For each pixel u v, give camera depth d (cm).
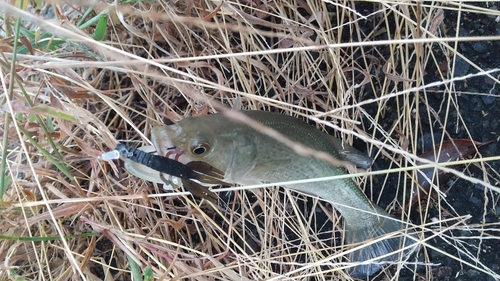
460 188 52
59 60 38
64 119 40
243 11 48
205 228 50
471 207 52
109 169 52
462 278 53
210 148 34
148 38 46
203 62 46
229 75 53
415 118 52
